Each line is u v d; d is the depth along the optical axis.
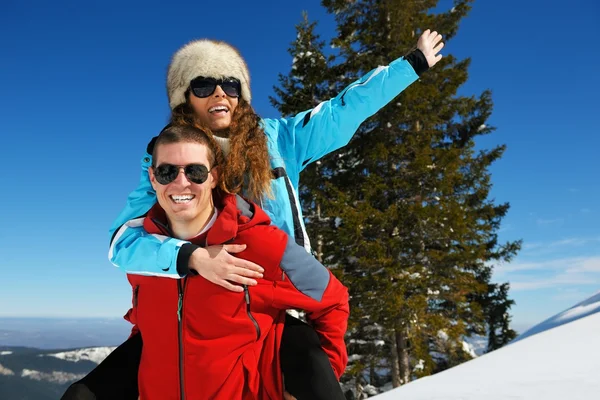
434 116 13.88
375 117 13.79
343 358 1.63
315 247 14.06
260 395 1.50
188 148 1.50
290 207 1.91
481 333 14.55
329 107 2.12
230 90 2.02
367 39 14.90
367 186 13.10
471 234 13.75
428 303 13.15
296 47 15.09
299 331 1.57
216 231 1.50
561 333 5.18
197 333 1.45
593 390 2.61
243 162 1.76
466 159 15.16
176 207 1.50
